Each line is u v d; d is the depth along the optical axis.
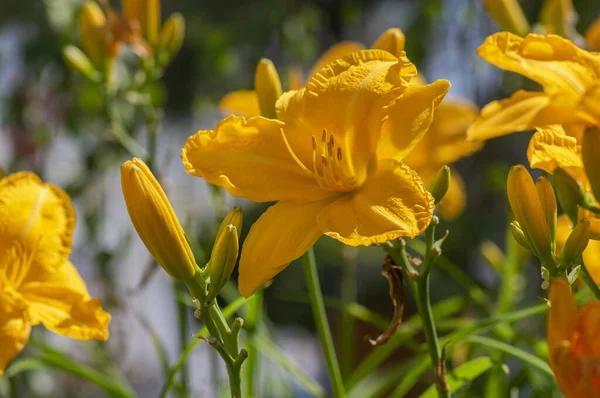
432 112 0.88
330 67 0.90
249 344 1.04
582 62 0.85
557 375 0.79
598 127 0.85
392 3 2.15
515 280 1.18
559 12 1.11
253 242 0.87
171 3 2.11
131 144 1.16
